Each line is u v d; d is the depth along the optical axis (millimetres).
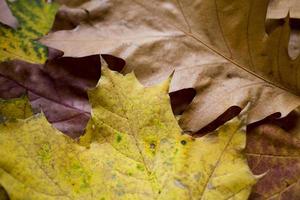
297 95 317
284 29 305
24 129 283
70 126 322
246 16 309
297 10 323
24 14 340
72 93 328
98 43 319
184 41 317
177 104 321
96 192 283
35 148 282
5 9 335
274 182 302
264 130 312
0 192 293
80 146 287
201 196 282
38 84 328
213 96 312
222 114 316
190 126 309
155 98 290
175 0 317
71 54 316
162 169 286
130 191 283
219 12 312
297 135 312
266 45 311
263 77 316
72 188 282
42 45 335
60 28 336
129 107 290
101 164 286
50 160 283
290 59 311
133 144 288
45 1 341
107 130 289
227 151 285
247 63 315
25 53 334
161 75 315
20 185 278
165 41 317
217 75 315
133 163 287
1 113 319
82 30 323
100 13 325
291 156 307
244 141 284
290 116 316
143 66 316
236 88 314
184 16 317
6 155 278
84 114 324
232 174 282
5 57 333
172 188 283
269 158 308
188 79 312
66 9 334
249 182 281
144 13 321
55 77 329
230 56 316
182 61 316
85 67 330
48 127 285
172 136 289
